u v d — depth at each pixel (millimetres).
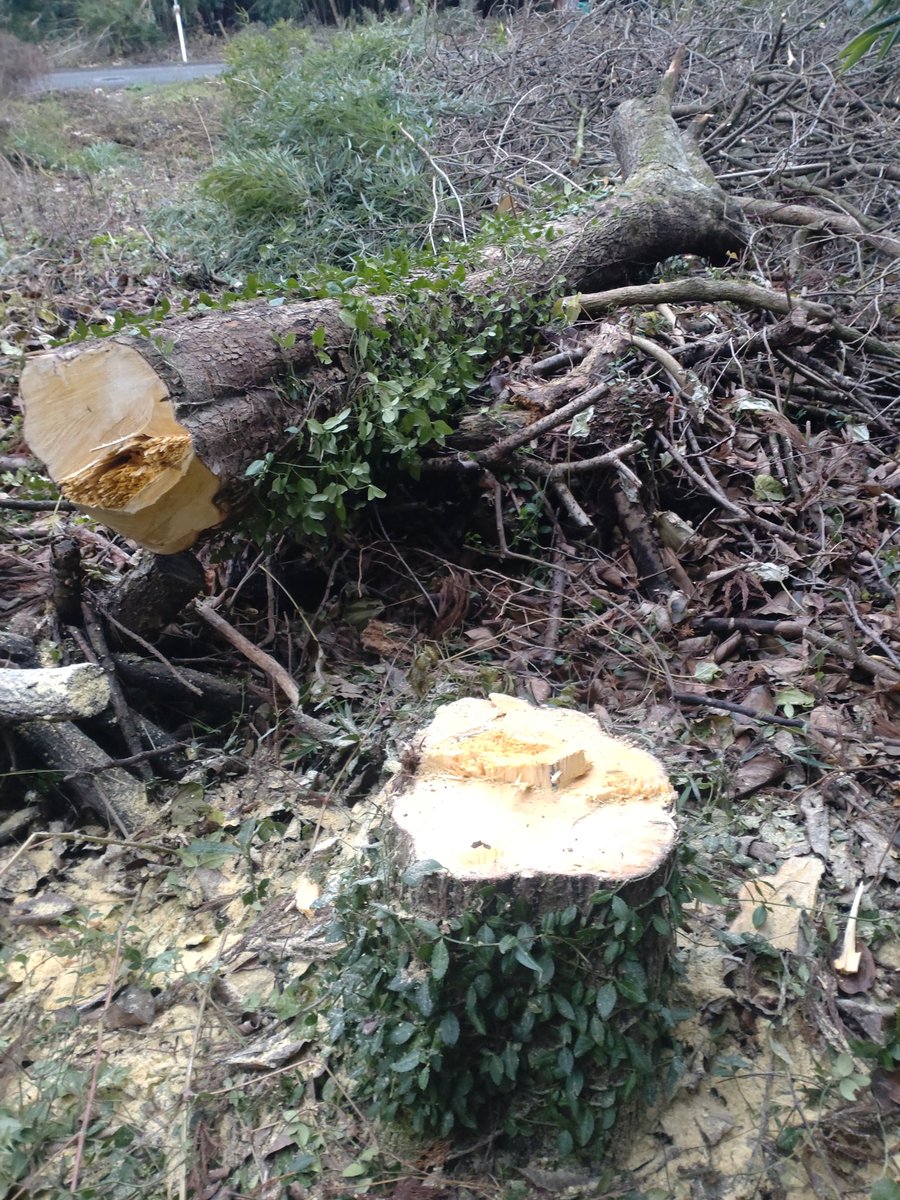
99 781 1519
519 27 5027
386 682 1799
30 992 1265
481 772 1116
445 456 2145
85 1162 1065
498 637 1936
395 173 3893
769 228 3262
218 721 1766
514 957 967
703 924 1295
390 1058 1027
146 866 1453
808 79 3898
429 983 970
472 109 4312
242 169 3930
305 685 1754
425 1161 1051
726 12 4562
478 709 1244
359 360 1896
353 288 2107
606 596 2020
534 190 3598
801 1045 1160
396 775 1143
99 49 8281
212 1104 1123
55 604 1668
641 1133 1078
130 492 1525
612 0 4699
